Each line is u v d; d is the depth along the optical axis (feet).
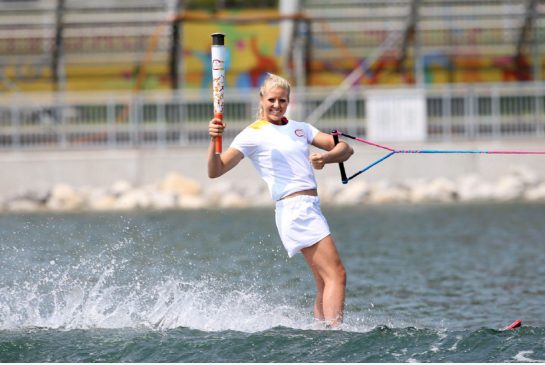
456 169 263.90
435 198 254.47
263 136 93.40
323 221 93.25
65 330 92.43
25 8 306.35
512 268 139.13
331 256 92.48
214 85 92.12
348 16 308.81
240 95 264.31
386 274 134.62
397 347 82.89
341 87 310.24
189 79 323.78
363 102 265.54
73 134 263.49
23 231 147.13
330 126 264.72
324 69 323.78
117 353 82.69
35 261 122.52
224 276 124.06
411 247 162.71
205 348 83.51
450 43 326.24
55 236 142.72
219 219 206.90
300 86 317.22
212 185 261.44
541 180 260.01
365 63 322.14
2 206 247.09
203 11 319.27
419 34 325.62
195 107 264.11
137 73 323.57
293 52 318.86
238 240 164.66
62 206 247.50
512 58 327.06
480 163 264.31
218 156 91.97
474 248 160.35
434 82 328.08
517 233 179.52
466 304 112.16
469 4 321.52
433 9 322.96
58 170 261.03
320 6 322.14
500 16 315.17
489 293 119.55
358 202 251.39
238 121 264.93
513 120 265.54
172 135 263.70
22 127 262.67
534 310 108.37
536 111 265.95
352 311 107.55
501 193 254.06
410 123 263.90
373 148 263.90
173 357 81.10
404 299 115.34
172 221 200.95
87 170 261.44
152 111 263.90
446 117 264.52
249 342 85.05
